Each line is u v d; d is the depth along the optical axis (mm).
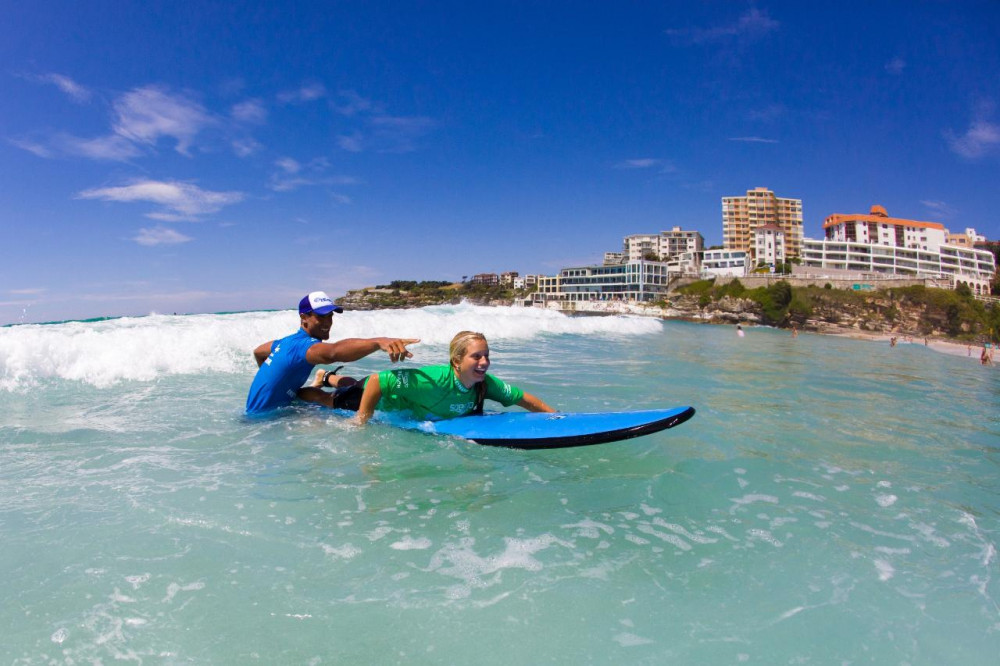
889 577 2182
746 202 154000
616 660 1629
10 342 5867
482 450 3725
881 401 6754
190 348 7363
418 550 2299
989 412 6320
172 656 1584
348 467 3299
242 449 3594
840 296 79688
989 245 140000
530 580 2088
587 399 5770
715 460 3695
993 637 1799
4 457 3340
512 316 18734
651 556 2305
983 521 2791
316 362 4277
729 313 86625
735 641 1742
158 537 2320
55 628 1690
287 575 2064
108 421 4246
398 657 1621
